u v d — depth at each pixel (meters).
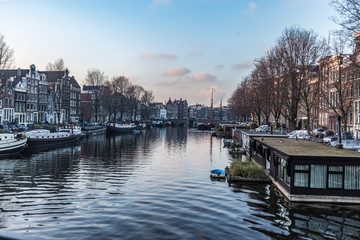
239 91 88.31
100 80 91.19
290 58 41.62
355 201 17.09
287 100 47.44
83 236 13.44
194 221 15.25
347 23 24.78
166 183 23.50
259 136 34.81
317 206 16.91
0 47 44.00
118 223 14.97
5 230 14.10
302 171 17.38
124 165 31.91
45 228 14.34
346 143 31.77
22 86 71.94
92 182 23.77
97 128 77.56
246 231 14.03
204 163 33.97
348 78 35.75
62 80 80.44
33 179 24.70
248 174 24.27
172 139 68.19
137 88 124.62
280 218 15.57
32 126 63.97
